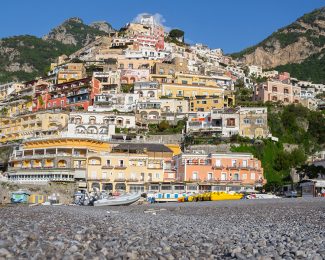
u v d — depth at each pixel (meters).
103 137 134.25
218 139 132.75
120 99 166.25
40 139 120.00
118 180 111.75
